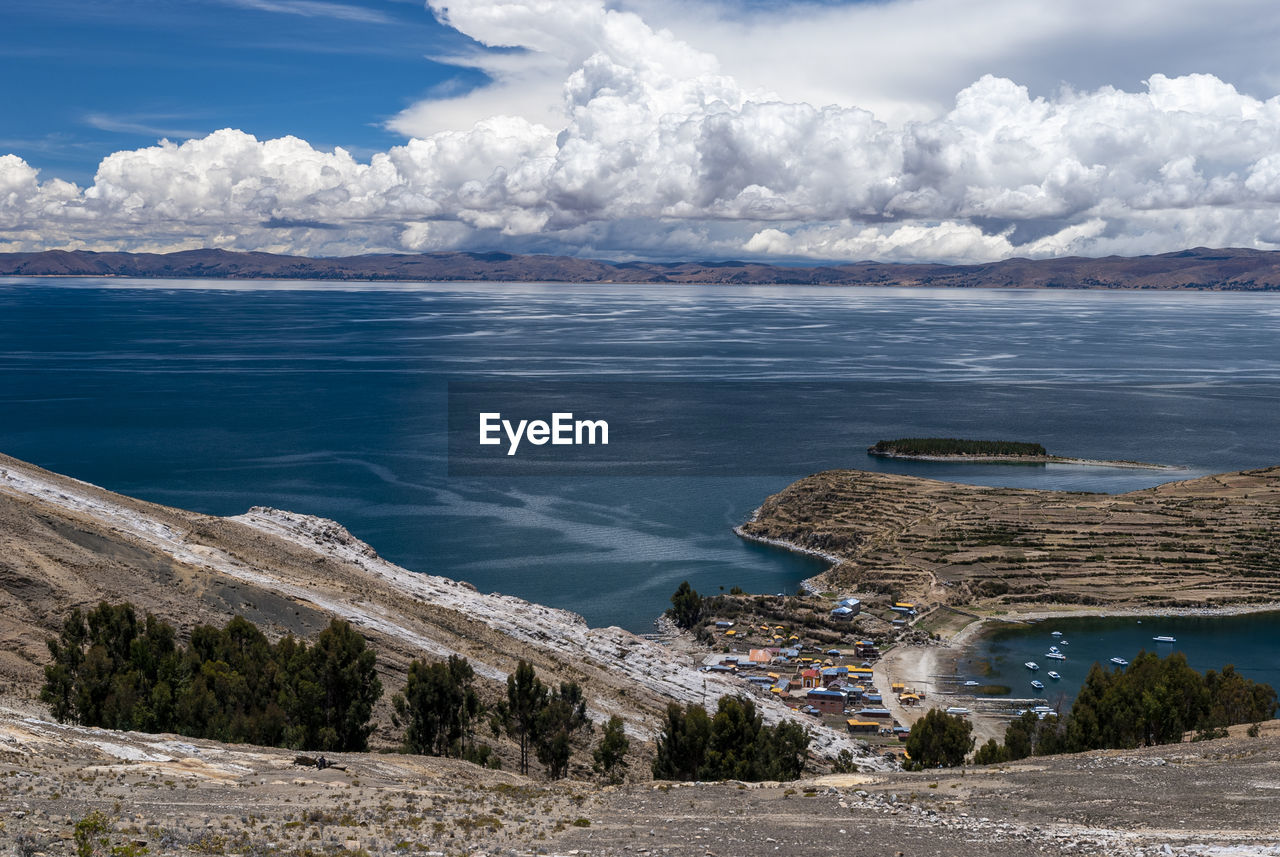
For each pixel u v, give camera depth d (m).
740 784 54.66
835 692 150.50
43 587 77.81
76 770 42.28
